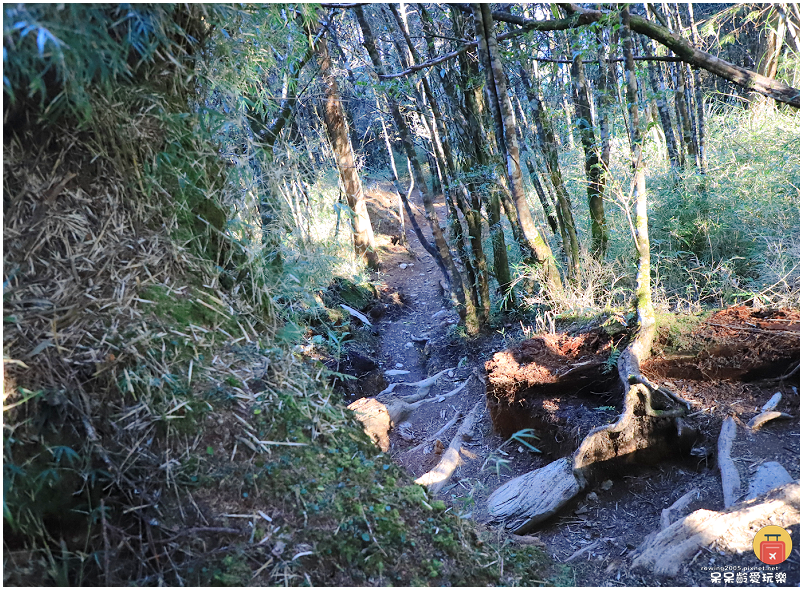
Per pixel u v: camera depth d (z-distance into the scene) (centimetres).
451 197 436
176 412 129
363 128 927
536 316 419
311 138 621
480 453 313
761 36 657
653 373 274
